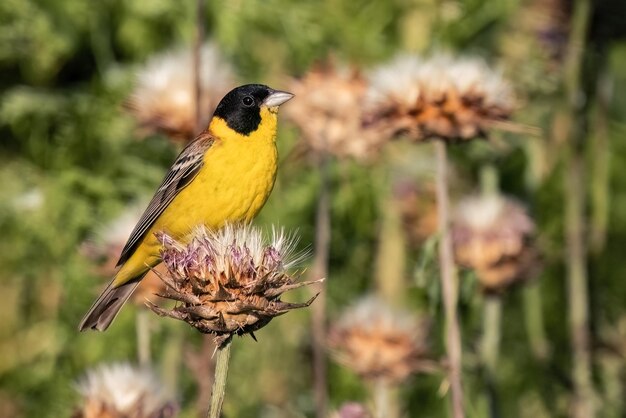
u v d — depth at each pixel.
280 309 6.75
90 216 12.92
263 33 13.43
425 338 10.10
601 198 12.65
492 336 10.61
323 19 13.30
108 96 13.06
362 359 9.75
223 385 6.77
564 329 13.52
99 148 13.24
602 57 12.28
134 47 13.44
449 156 12.90
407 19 13.15
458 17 13.02
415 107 9.02
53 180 13.10
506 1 12.80
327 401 11.51
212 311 6.73
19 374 13.20
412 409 12.56
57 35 13.19
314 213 13.29
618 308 13.57
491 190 12.41
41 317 13.51
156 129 10.32
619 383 12.31
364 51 13.24
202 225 7.42
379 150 11.48
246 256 6.81
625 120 14.09
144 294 9.88
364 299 10.41
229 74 10.90
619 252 13.92
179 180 9.84
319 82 11.12
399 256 12.81
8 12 13.09
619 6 11.93
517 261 10.45
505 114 9.09
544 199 13.51
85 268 12.79
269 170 10.04
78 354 12.91
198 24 10.05
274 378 12.77
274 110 10.04
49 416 12.73
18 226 13.27
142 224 9.78
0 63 13.48
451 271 8.98
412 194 12.09
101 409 8.48
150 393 8.64
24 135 13.48
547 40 12.29
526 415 12.89
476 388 11.34
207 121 10.38
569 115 11.86
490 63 12.82
